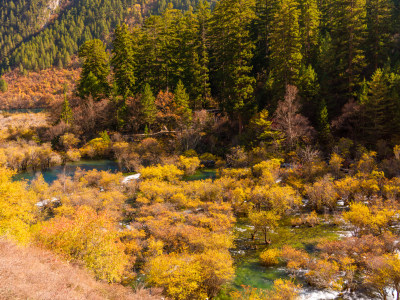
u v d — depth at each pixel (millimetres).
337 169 29547
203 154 43188
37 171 40844
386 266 12898
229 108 43375
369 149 33875
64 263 11383
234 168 35469
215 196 26641
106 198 25203
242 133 42656
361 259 15562
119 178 33438
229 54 44719
